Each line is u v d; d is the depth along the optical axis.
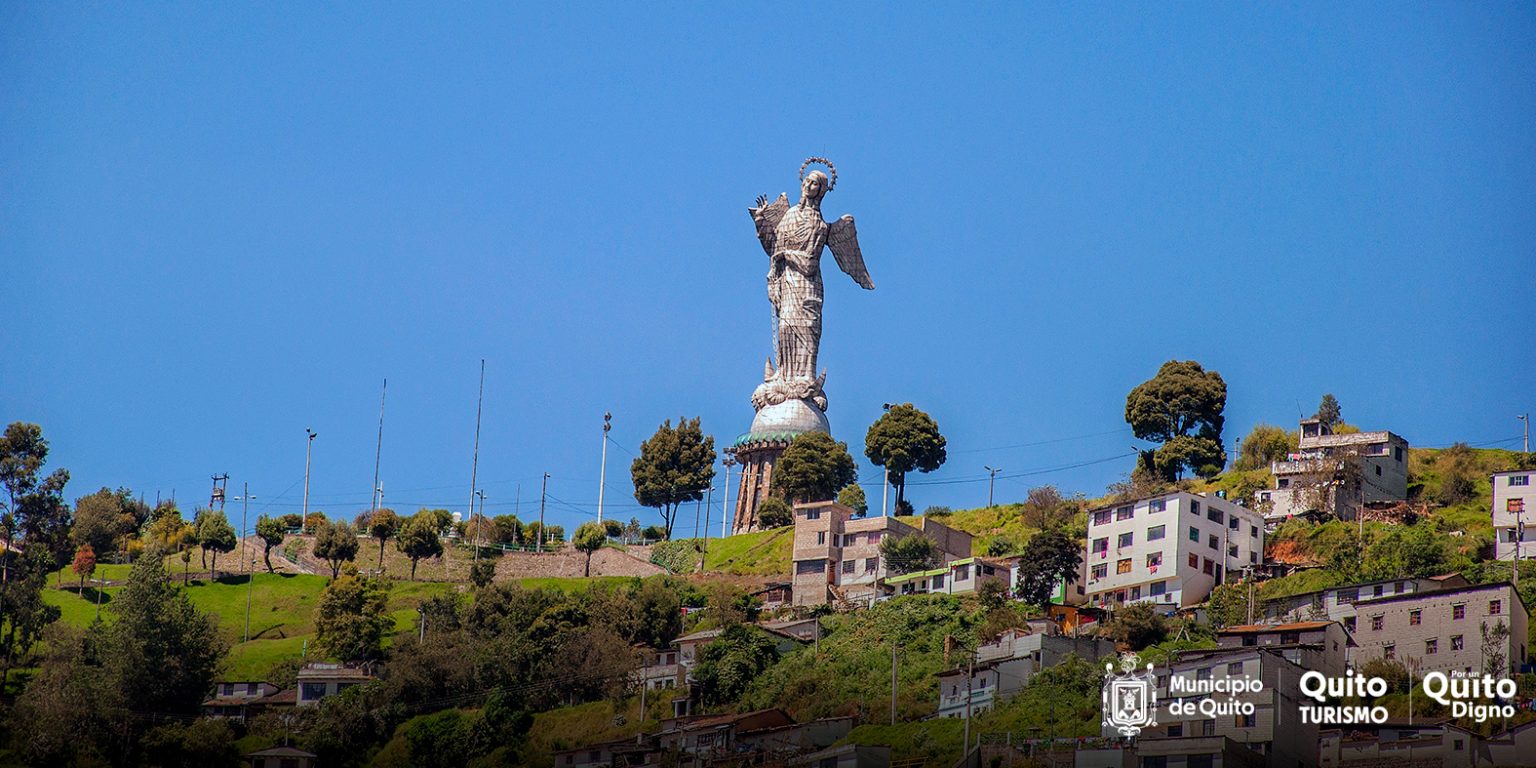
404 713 152.75
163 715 152.88
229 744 146.38
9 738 145.88
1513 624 124.44
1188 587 158.38
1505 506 159.25
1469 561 153.75
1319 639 126.75
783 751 125.94
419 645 162.75
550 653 156.50
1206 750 106.75
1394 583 139.75
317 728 149.25
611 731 142.12
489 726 146.12
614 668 152.75
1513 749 104.44
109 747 146.25
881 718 132.00
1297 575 155.62
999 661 131.12
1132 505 163.62
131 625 158.62
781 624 160.12
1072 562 157.12
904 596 162.62
